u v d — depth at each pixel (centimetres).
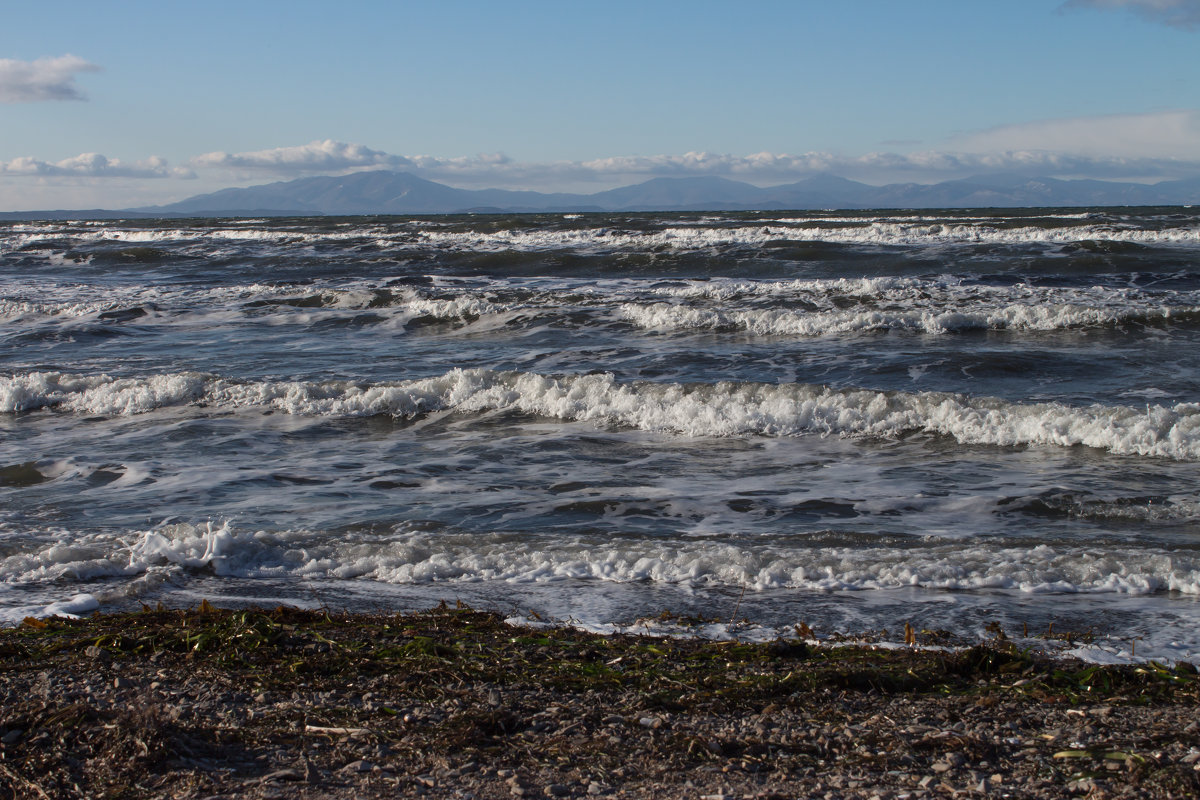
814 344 1622
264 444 1089
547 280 2495
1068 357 1434
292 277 2702
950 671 461
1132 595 600
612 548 705
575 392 1227
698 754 358
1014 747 362
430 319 1938
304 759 354
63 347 1725
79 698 418
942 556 672
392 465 992
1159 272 2277
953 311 1783
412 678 442
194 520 804
